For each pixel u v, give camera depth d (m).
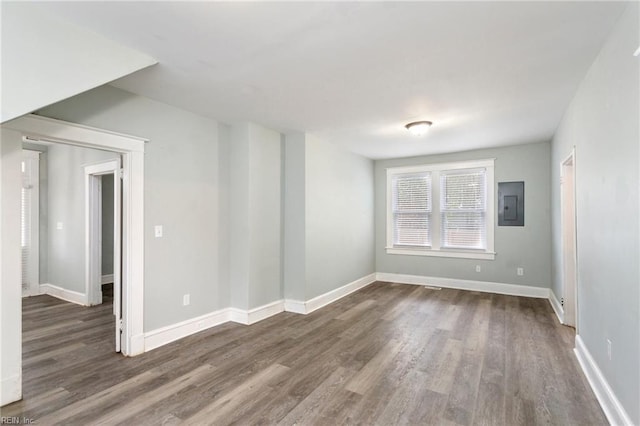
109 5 1.71
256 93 2.94
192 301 3.52
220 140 3.86
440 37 2.02
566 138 3.44
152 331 3.13
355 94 2.96
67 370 2.68
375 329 3.66
